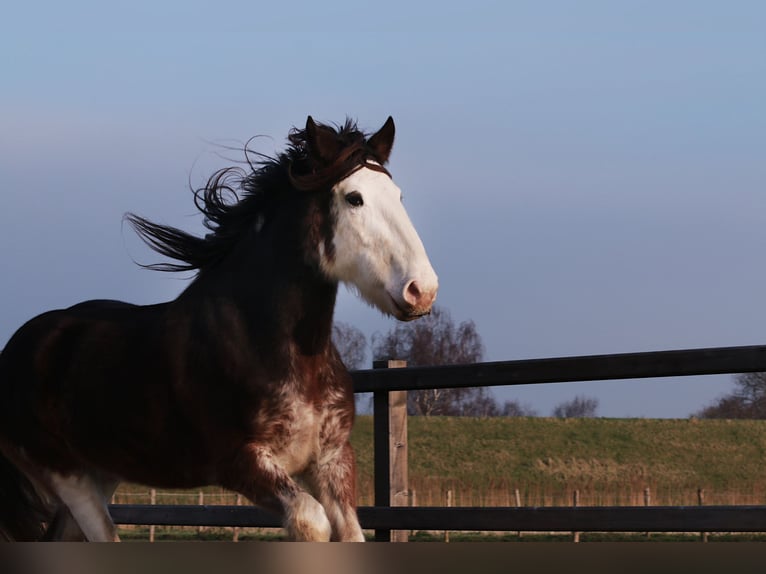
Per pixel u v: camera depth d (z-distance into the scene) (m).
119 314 6.79
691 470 68.62
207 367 5.86
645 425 76.88
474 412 105.38
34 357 6.87
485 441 73.50
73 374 6.59
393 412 8.17
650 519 6.61
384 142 6.08
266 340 5.79
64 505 7.23
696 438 74.19
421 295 5.48
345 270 5.71
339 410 5.97
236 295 6.00
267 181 6.21
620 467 69.31
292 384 5.75
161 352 6.09
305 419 5.78
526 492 64.06
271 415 5.73
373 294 5.65
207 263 6.41
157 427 6.11
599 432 75.50
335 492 5.93
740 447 72.31
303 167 6.11
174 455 6.12
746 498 63.22
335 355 6.13
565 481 66.81
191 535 36.84
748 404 92.44
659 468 69.00
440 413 103.19
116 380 6.33
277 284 5.85
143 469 6.33
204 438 5.92
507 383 7.35
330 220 5.74
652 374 6.63
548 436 74.69
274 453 5.79
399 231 5.64
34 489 7.55
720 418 85.19
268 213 6.14
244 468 5.65
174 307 6.26
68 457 6.88
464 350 98.69
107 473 6.63
